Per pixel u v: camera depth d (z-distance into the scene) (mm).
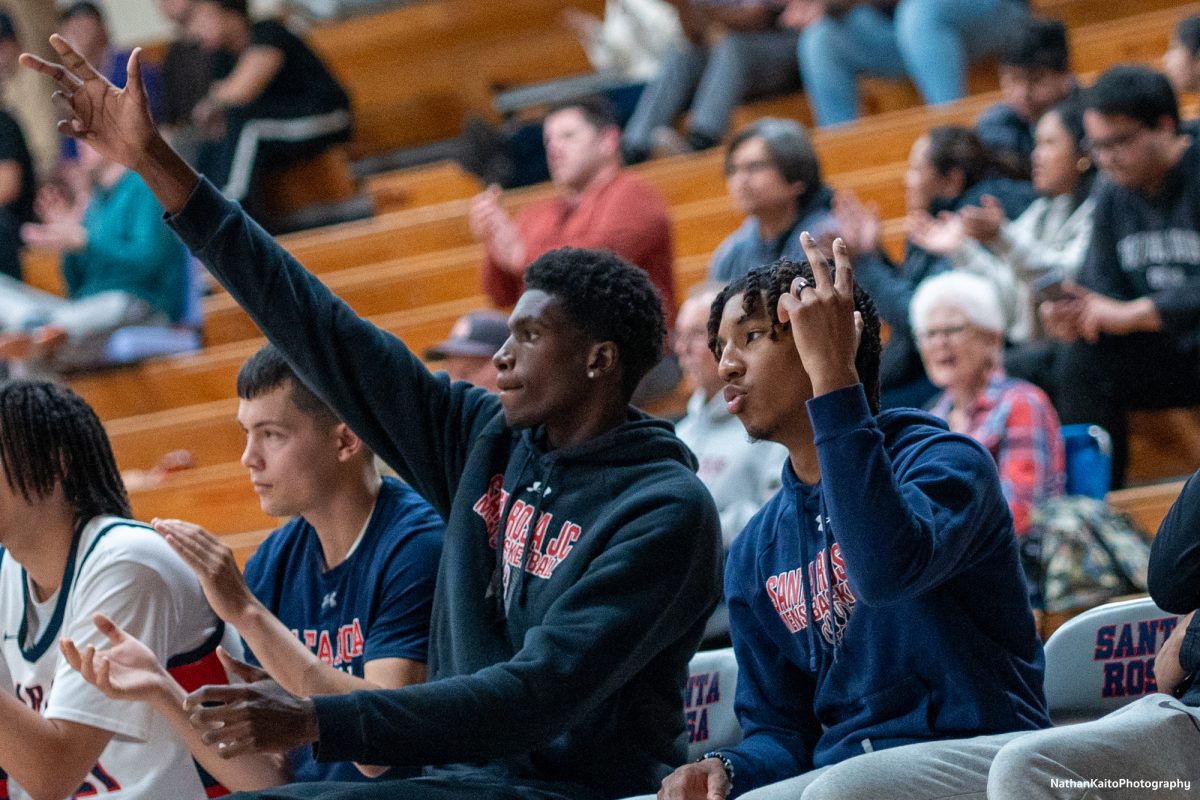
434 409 5629
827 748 4945
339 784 4746
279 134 14805
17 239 14188
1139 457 9672
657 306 5383
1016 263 9578
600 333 5211
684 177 13438
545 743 4613
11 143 15117
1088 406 9094
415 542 5758
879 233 10258
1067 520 7488
